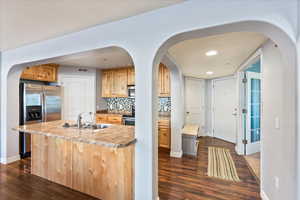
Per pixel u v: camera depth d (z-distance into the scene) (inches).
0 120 124.7
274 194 72.9
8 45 105.0
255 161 133.7
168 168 120.9
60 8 63.1
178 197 85.1
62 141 95.9
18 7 62.0
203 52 107.5
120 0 58.2
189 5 58.9
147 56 67.3
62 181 96.3
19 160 130.7
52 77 164.9
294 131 50.0
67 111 178.9
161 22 64.1
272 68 75.4
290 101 52.0
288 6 47.9
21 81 146.7
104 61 159.6
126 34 71.4
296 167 49.4
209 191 90.8
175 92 145.6
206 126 229.8
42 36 89.6
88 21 73.8
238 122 152.6
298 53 47.2
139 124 70.3
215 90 221.5
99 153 84.0
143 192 70.3
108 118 186.9
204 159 139.1
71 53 85.9
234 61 130.5
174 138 146.8
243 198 85.0
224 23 53.3
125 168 77.2
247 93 149.3
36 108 143.6
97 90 198.2
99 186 84.0
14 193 87.6
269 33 55.4
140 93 69.5
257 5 50.1
